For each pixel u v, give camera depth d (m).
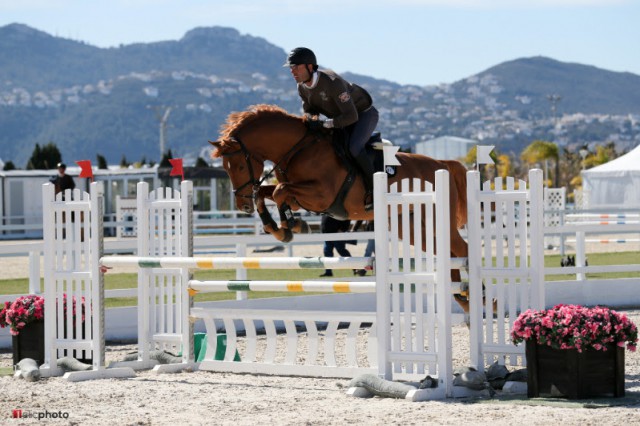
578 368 8.23
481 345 9.44
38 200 45.00
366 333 14.38
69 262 11.04
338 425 7.48
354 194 11.02
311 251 29.00
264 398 8.98
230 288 10.54
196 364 11.11
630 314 16.02
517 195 9.37
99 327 10.77
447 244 8.96
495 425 7.23
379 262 9.37
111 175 44.53
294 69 10.57
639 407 7.89
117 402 8.89
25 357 11.36
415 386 9.05
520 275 9.31
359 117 11.00
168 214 11.33
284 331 15.01
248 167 10.68
